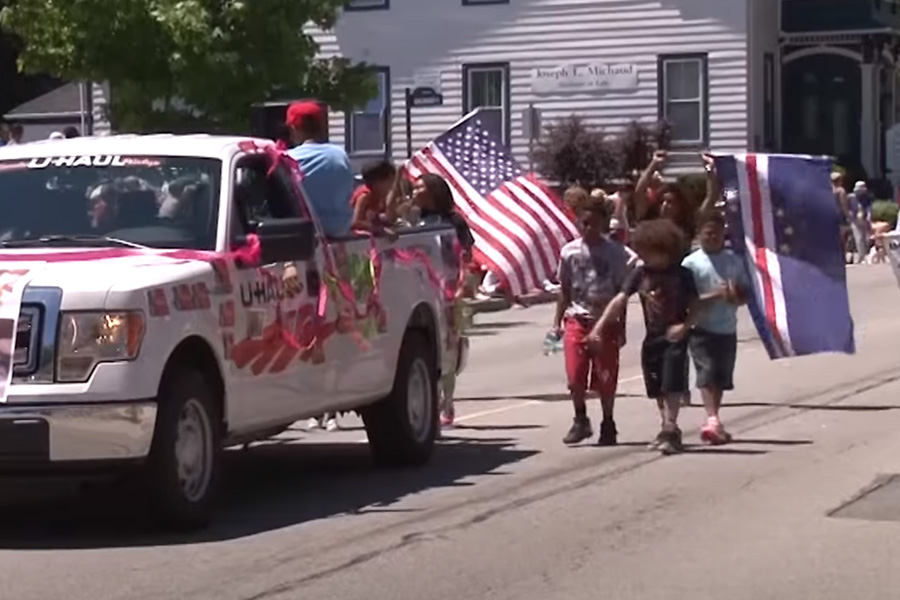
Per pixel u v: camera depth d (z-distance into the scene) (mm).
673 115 49938
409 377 14914
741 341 26500
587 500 13133
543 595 10031
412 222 16531
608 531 11914
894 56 52938
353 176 14367
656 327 15242
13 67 61938
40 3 30703
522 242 19109
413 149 51750
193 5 30359
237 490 13922
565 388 21172
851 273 42094
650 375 15359
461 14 51250
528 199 19281
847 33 50656
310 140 14250
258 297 12375
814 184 17719
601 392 15891
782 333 17656
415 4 51531
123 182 12617
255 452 16234
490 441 16500
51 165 12789
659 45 49844
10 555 11289
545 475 14383
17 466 10953
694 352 15781
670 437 15328
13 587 10289
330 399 13461
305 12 31844
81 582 10414
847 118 51656
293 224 12258
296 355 12859
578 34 50406
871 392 19719
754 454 15180
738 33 49188
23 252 11930
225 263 12055
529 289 19156
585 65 50406
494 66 51188
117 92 31297
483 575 10570
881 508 12570
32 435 10820
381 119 51844
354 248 13836
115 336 10992
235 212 12539
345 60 33688
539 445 16172
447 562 10945
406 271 14867
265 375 12453
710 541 11523
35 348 10922
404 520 12453
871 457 14875
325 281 13289
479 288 22391
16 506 13266
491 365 24156
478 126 19469
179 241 12258
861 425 16969
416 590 10172
